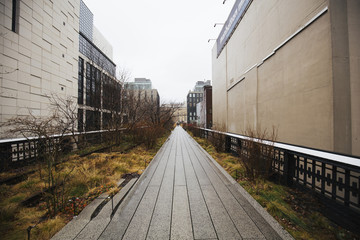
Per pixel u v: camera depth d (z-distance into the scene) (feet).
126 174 13.78
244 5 27.55
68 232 6.44
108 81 36.40
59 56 29.09
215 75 51.24
